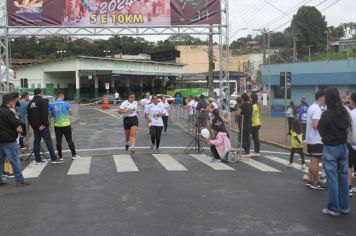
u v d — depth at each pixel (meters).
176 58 84.00
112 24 21.84
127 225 6.74
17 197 8.77
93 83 71.38
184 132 23.23
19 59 84.62
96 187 9.54
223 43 22.78
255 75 85.44
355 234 6.33
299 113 19.62
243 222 6.89
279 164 13.18
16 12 21.47
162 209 7.65
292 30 80.75
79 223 6.88
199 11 22.09
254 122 14.80
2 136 9.73
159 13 21.92
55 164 12.81
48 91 65.19
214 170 11.75
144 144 17.72
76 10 21.73
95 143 18.20
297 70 40.12
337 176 7.38
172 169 11.82
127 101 15.06
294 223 6.85
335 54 51.16
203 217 7.15
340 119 7.35
